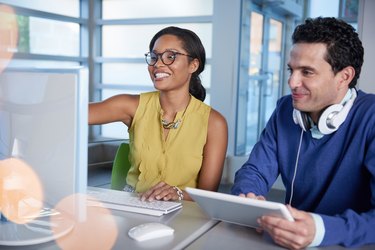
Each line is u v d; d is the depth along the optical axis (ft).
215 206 3.45
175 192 4.56
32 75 3.05
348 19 14.74
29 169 3.21
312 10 16.24
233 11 15.87
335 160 4.17
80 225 3.51
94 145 15.72
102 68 19.90
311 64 3.71
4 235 3.09
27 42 16.67
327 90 3.80
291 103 4.67
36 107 3.08
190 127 5.74
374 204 3.74
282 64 17.97
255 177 4.55
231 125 16.43
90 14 19.42
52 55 17.80
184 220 3.75
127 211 3.99
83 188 3.13
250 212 3.24
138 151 5.76
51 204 3.22
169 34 5.74
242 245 3.19
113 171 6.38
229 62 16.19
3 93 3.19
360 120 3.99
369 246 3.22
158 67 5.61
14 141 3.22
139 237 3.16
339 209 4.21
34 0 16.90
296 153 4.50
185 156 5.63
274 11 17.49
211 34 17.13
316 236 3.07
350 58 3.76
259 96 18.22
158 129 5.78
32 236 3.07
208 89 17.44
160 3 18.16
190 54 5.73
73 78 2.92
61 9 18.25
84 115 3.01
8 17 15.81
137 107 5.99
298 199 4.54
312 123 4.25
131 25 18.94
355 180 4.07
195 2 17.40
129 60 19.08
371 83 12.73
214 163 5.71
